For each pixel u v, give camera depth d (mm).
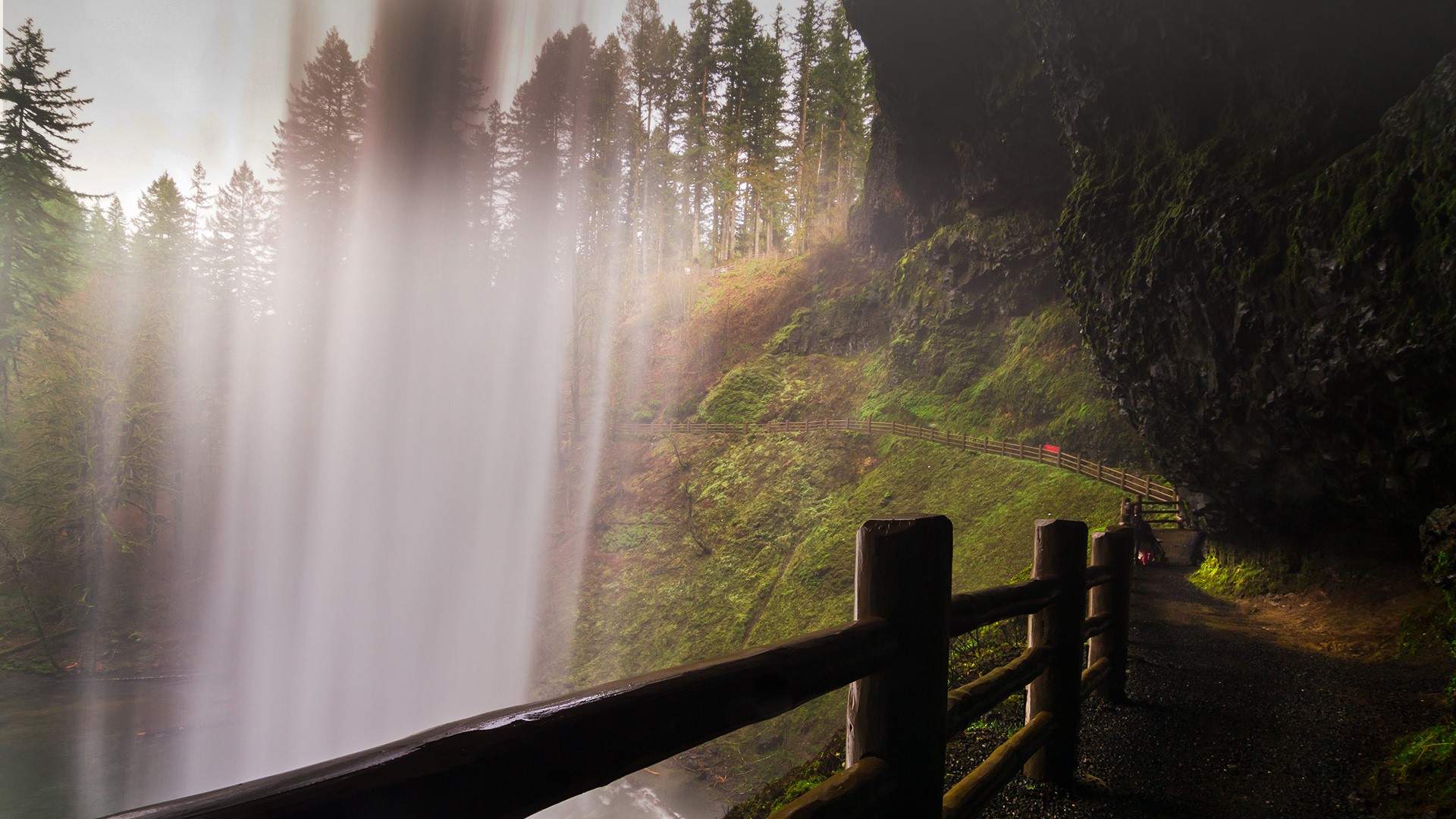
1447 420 7125
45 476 29531
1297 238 8648
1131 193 12281
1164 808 3119
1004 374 25703
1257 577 10336
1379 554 8688
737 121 53875
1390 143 7574
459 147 41250
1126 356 12359
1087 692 4043
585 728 838
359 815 572
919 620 1769
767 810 4789
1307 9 9156
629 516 34250
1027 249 25094
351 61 41125
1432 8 8258
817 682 1392
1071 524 3307
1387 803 3102
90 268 31875
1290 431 9180
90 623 29922
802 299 41062
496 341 41531
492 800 707
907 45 22219
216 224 38562
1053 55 13383
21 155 24672
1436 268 6953
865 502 26203
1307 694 5039
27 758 23078
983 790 2438
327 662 33719
